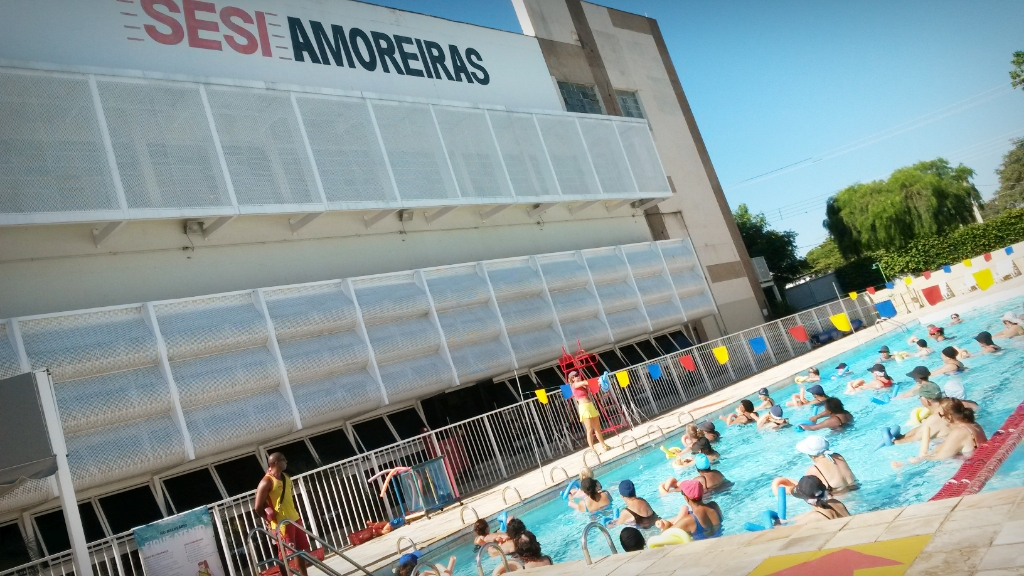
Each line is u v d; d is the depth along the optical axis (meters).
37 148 12.34
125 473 12.35
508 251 21.55
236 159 14.80
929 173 47.34
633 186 24.25
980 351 14.95
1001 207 75.31
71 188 12.53
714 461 11.90
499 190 19.83
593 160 23.28
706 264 28.70
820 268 64.25
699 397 20.05
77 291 13.52
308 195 15.70
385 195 17.09
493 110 20.67
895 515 4.97
